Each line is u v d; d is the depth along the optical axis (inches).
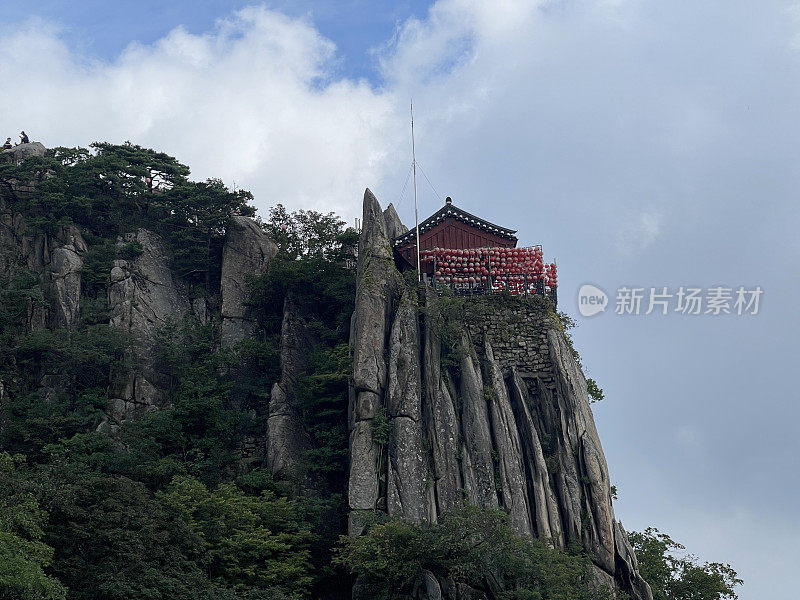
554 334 3038.9
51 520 2425.0
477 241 3307.1
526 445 2876.5
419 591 2534.5
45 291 3297.2
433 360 2928.2
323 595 2758.4
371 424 2829.7
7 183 3531.0
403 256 3289.9
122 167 3531.0
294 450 3006.9
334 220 3698.3
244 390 3206.2
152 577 2346.2
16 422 2972.4
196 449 2977.4
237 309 3403.1
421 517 2716.5
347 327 3257.9
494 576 2554.1
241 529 2682.1
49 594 2148.1
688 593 2950.3
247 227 3555.6
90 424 3019.2
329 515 2827.3
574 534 2778.1
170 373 3260.3
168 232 3580.2
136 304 3339.1
